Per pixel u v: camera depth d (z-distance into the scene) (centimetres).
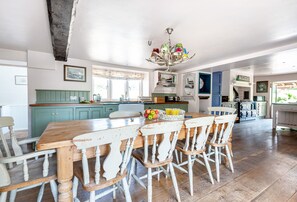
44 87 356
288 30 225
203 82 531
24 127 462
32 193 164
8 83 446
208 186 177
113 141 110
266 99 751
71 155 113
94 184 112
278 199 154
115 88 490
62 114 331
